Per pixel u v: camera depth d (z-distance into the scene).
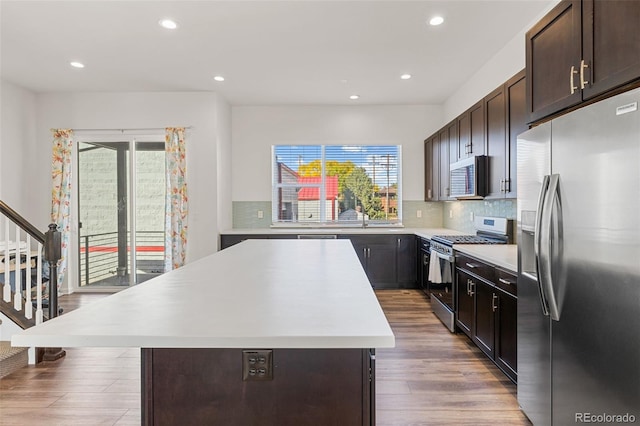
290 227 5.45
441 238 3.71
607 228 1.28
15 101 4.44
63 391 2.33
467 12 2.78
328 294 1.35
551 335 1.63
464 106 4.43
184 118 4.73
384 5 2.68
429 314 3.85
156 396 1.06
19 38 3.18
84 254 4.95
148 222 4.90
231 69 3.93
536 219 1.62
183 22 2.91
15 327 2.79
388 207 5.55
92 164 4.88
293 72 4.02
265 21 2.90
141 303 1.22
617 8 1.36
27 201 4.66
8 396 2.27
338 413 1.06
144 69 3.93
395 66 3.86
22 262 3.68
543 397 1.72
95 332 0.94
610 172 1.26
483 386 2.33
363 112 5.45
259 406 1.06
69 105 4.76
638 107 1.15
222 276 1.70
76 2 2.61
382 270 4.96
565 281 1.49
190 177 4.76
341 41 3.26
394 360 2.71
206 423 1.06
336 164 5.54
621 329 1.23
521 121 2.66
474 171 3.35
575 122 1.43
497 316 2.43
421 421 1.96
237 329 0.96
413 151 5.46
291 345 0.92
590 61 1.50
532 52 1.97
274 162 5.53
